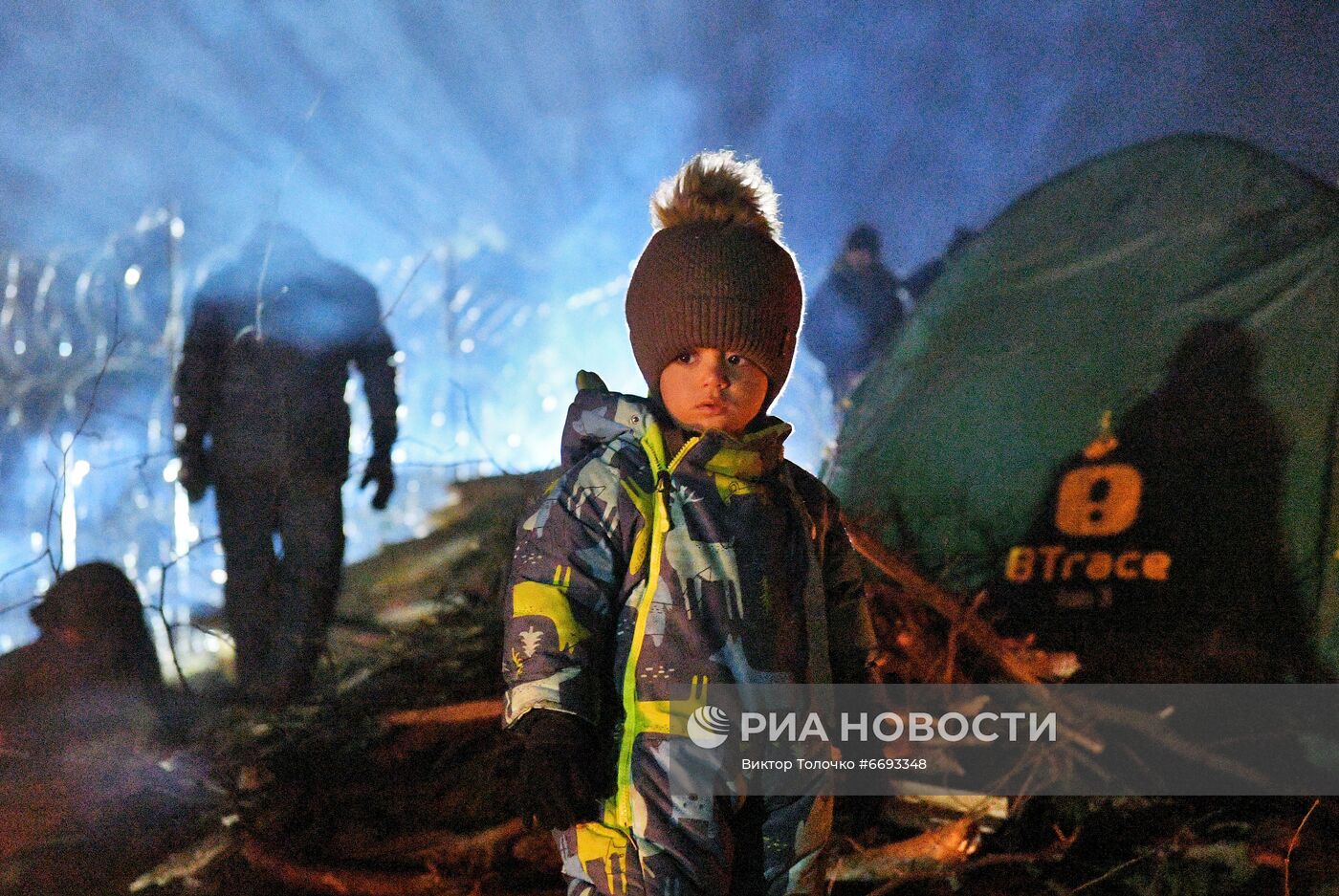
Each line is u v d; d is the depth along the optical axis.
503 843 3.68
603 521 2.34
